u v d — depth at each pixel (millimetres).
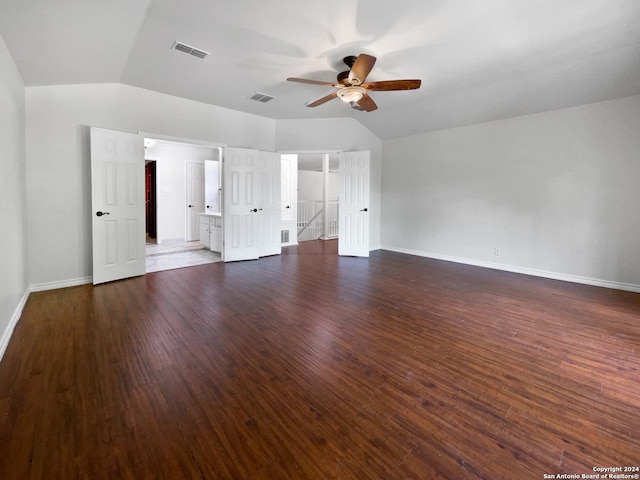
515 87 4047
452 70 3635
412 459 1376
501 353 2316
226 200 5297
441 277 4496
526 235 4672
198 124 4840
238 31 2797
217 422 1596
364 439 1490
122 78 3885
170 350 2328
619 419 1628
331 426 1574
